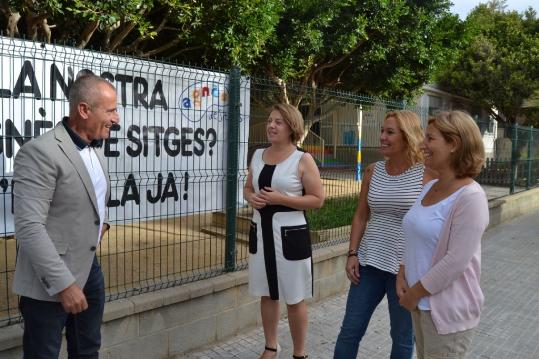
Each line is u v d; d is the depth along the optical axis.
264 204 3.23
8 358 2.88
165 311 3.69
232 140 4.44
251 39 7.42
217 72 4.41
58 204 2.23
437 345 2.25
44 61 3.49
